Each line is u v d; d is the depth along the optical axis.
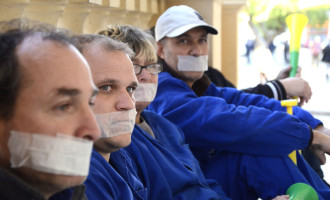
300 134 3.24
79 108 1.30
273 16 26.58
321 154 3.43
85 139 1.32
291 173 3.22
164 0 5.52
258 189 3.22
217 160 3.39
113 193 1.99
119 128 2.05
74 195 1.50
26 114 1.24
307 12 29.97
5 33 1.30
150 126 2.99
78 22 3.26
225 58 6.88
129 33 2.83
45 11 2.85
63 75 1.25
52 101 1.25
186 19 3.67
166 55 3.77
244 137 3.20
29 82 1.23
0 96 1.24
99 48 2.04
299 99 4.67
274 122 3.21
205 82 4.07
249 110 3.28
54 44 1.27
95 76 2.00
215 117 3.23
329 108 11.25
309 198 2.93
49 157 1.25
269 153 3.24
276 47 24.98
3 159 1.29
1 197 1.24
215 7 5.72
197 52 3.70
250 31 26.66
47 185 1.31
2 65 1.23
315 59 22.22
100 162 2.05
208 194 2.80
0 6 2.59
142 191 2.31
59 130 1.26
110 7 3.74
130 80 2.08
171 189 2.64
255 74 18.55
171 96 3.46
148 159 2.59
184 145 3.14
